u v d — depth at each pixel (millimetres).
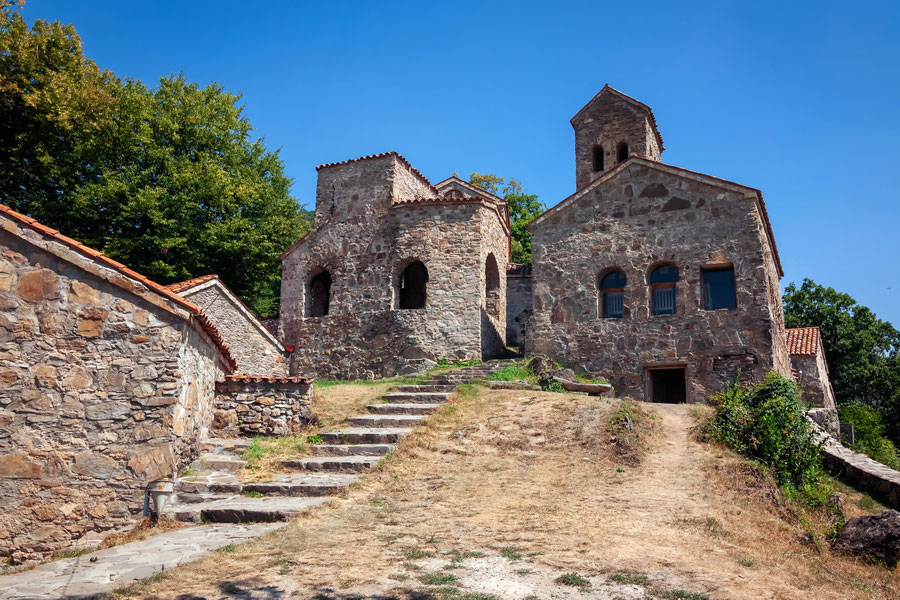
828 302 40969
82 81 23484
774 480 10383
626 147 28016
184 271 25078
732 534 7414
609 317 19984
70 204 23953
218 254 26438
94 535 8711
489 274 23844
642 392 18859
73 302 9227
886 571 6988
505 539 7016
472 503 8594
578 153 28375
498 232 24266
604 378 19281
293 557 6488
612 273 20281
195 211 26016
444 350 21031
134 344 9383
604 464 10672
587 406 13703
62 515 8641
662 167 19734
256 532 7805
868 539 7496
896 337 41562
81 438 8938
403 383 17375
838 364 39875
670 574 5965
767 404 12102
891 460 22719
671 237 19375
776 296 21922
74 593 5695
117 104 24594
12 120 22938
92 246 24109
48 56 22859
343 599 5344
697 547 6840
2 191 23562
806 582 6035
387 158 23188
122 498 8906
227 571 6125
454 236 21844
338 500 8938
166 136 26688
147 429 9195
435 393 14859
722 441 11844
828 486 11047
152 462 9109
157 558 6801
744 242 18516
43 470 8703
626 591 5512
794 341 26828
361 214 23109
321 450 11383
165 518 8656
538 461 10906
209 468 10258
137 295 9430
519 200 41969
